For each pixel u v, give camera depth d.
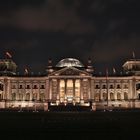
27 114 108.94
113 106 187.25
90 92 190.75
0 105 190.12
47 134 68.44
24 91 196.25
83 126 79.44
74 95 189.62
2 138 65.12
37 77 196.25
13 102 192.88
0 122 88.19
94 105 174.88
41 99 194.50
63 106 165.88
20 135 67.69
